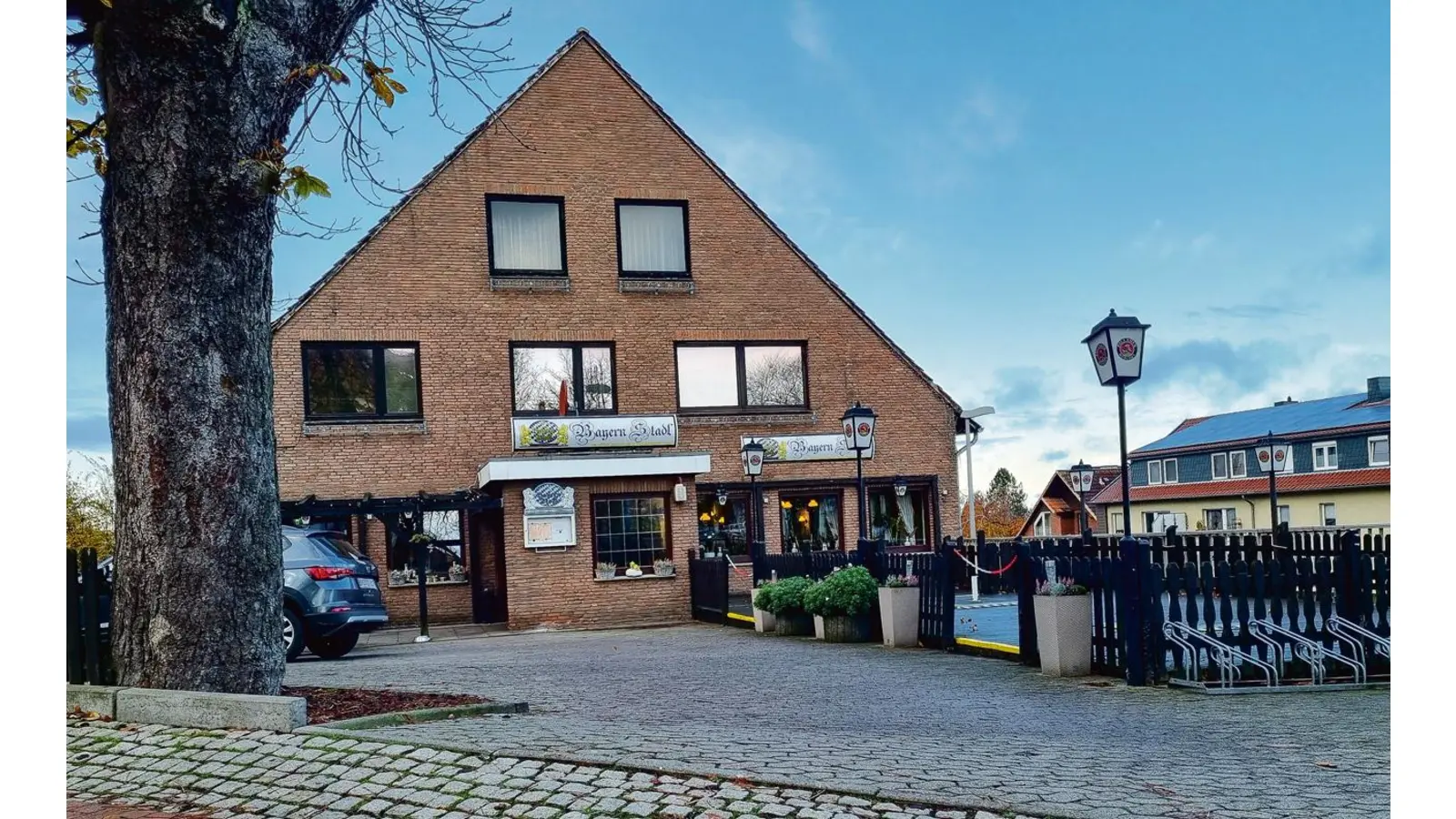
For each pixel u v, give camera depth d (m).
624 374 22.64
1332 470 51.91
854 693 9.43
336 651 14.68
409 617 21.05
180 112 6.96
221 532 7.09
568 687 9.75
